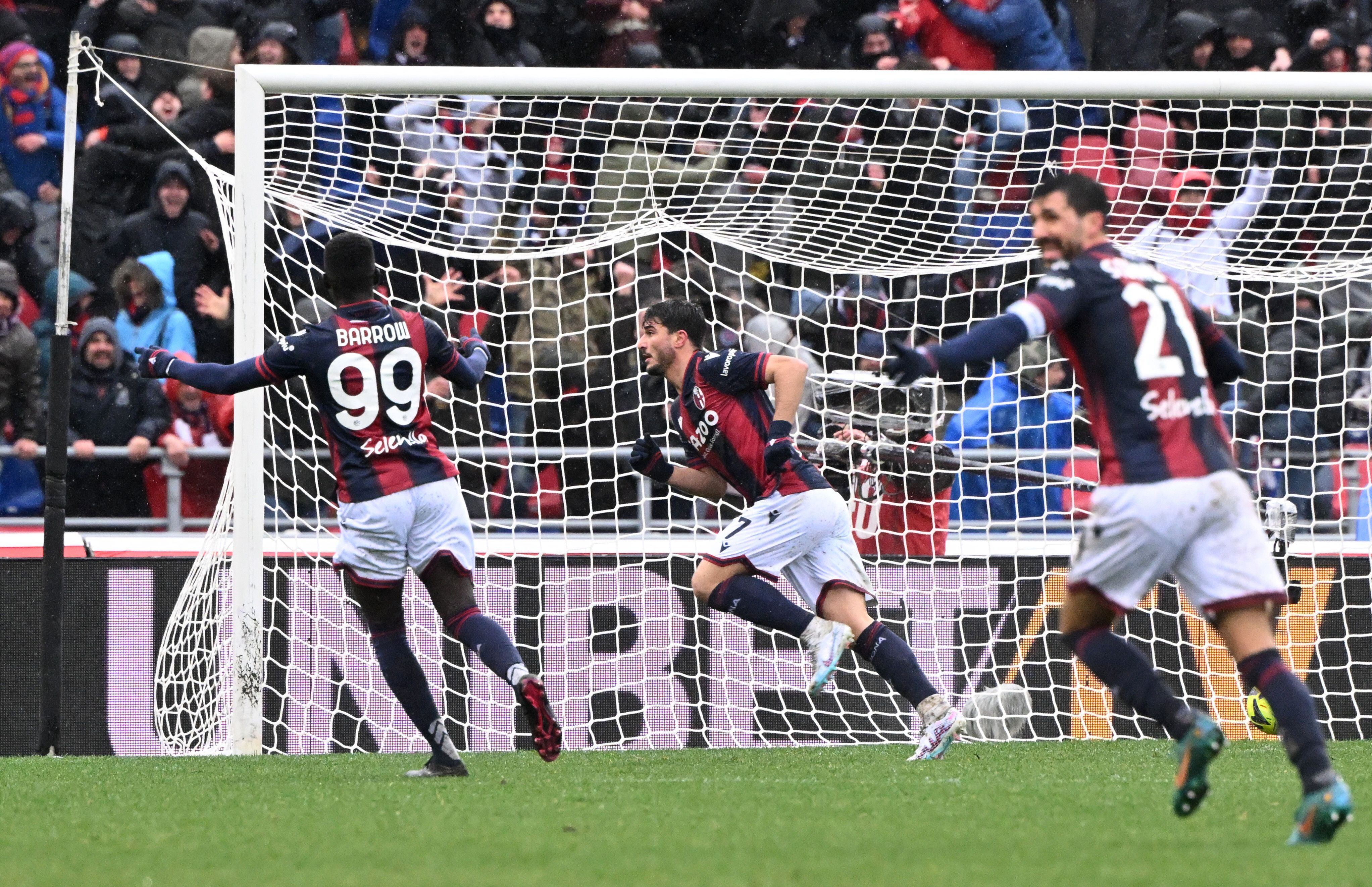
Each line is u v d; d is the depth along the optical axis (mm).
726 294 35500
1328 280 30984
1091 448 32250
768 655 24922
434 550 17109
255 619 22750
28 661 23922
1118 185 36344
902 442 26344
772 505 20297
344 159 37156
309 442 33062
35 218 36219
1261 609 11750
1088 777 17516
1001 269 35719
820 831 12516
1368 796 15250
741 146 38031
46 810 14703
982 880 9812
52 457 22984
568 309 34719
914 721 25016
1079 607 12477
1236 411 30156
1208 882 9648
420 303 28531
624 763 20094
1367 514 34000
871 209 37719
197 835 12625
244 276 23266
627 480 33750
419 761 20891
